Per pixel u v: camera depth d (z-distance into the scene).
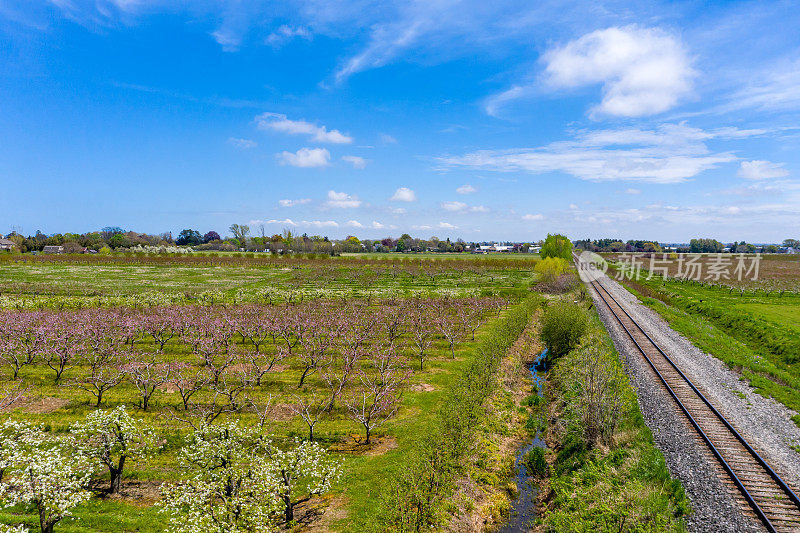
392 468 18.14
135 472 17.38
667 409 21.80
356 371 30.42
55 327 35.03
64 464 14.14
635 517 13.56
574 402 24.11
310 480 17.55
